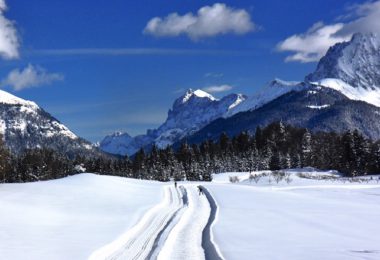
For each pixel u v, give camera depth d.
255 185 94.19
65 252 23.64
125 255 24.45
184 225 35.69
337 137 165.88
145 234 31.06
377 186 83.06
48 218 36.22
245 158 162.12
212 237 29.34
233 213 42.34
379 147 132.88
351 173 126.69
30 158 146.50
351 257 22.72
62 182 70.69
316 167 149.38
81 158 188.38
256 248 25.56
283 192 67.25
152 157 180.62
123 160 184.12
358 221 36.91
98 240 27.34
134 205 47.25
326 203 51.84
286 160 152.75
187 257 24.06
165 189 72.75
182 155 179.75
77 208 43.00
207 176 139.75
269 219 38.19
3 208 39.09
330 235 30.12
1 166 91.12
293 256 23.19
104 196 54.94
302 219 38.06
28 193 52.00
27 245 25.30
